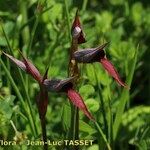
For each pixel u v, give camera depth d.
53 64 0.76
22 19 0.80
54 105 0.78
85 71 0.73
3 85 0.74
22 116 0.65
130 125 0.73
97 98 0.72
